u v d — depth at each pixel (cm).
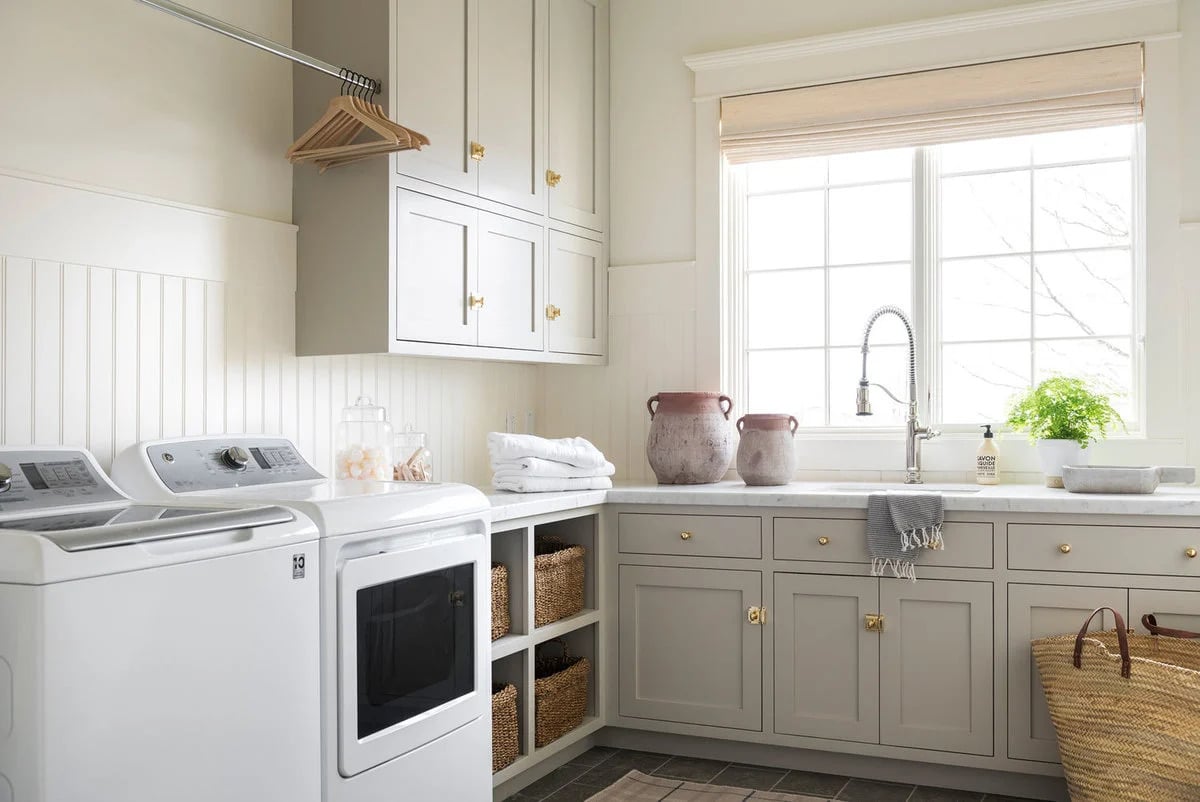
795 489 343
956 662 300
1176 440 329
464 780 240
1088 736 261
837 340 396
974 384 377
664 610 338
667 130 402
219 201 270
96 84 238
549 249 361
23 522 169
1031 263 366
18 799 144
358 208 281
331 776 197
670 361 398
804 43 377
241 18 278
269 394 282
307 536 192
